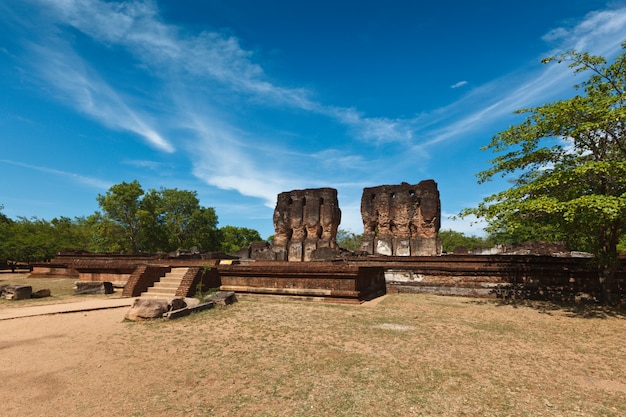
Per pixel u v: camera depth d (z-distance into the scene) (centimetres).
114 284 1456
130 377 452
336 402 387
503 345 630
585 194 1009
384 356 550
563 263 1244
